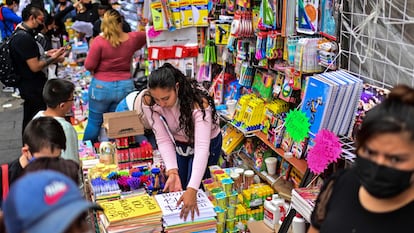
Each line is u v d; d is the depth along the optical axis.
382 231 1.43
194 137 3.13
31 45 4.68
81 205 1.07
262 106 3.95
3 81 4.78
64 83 3.23
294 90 3.53
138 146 3.94
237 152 4.35
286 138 3.47
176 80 2.95
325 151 2.65
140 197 3.01
